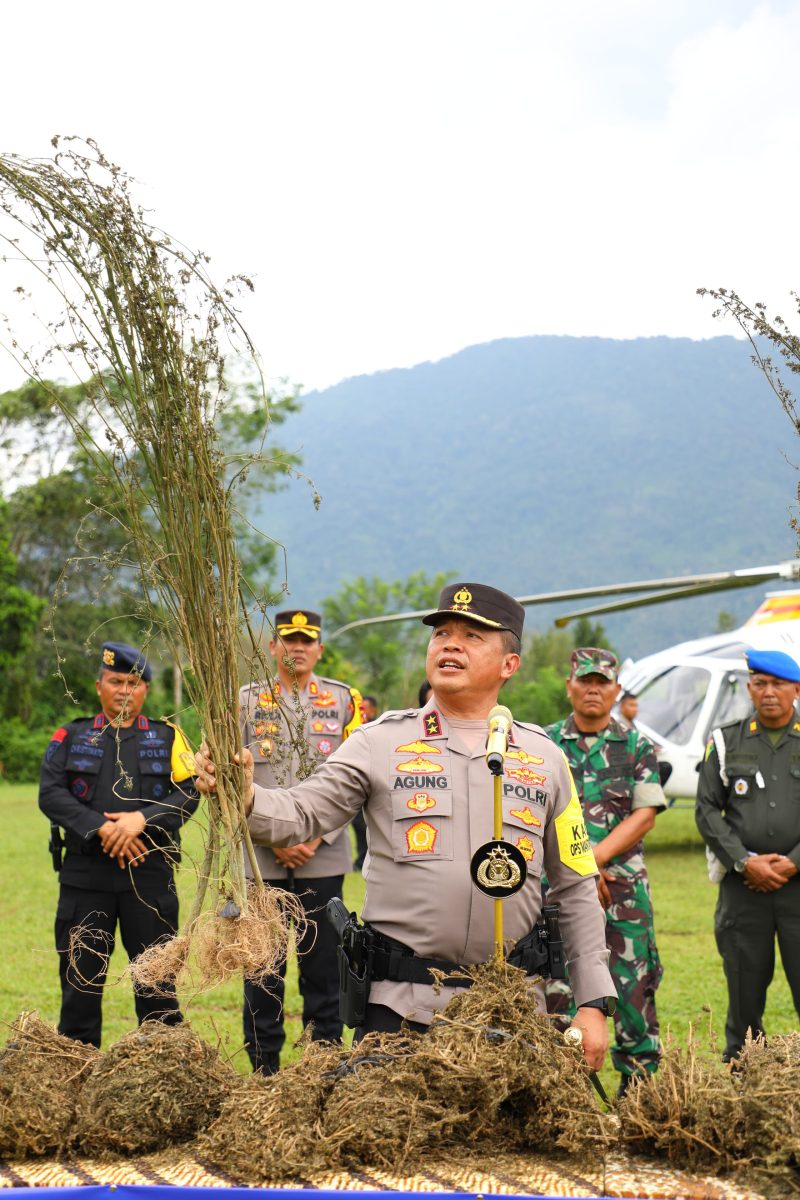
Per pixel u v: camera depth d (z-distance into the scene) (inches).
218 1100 89.6
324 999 194.2
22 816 724.0
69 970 177.3
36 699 1298.0
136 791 180.7
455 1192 77.3
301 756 114.4
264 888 103.1
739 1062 92.7
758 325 116.6
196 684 103.0
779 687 193.6
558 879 116.7
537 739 119.1
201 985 100.4
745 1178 82.1
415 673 1408.7
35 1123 85.9
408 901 109.2
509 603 116.6
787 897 186.9
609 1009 111.6
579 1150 83.4
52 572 1353.3
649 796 188.5
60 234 99.3
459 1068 85.7
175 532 101.6
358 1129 82.6
